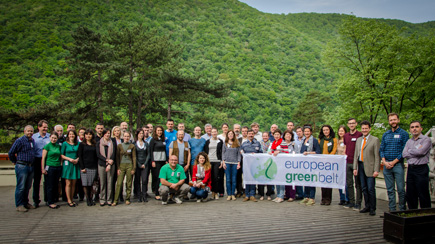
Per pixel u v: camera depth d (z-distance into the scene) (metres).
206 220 5.63
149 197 7.92
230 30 156.00
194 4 183.12
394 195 5.74
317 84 93.56
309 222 5.48
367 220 5.61
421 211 4.70
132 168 7.14
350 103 19.34
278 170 7.27
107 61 20.56
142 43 21.44
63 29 81.75
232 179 7.54
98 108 19.88
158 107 23.66
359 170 6.22
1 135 21.25
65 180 7.25
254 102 72.69
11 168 10.16
